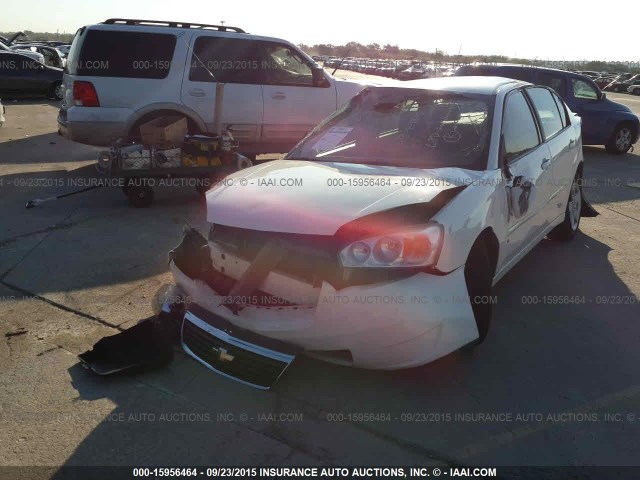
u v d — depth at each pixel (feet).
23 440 8.42
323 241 8.97
